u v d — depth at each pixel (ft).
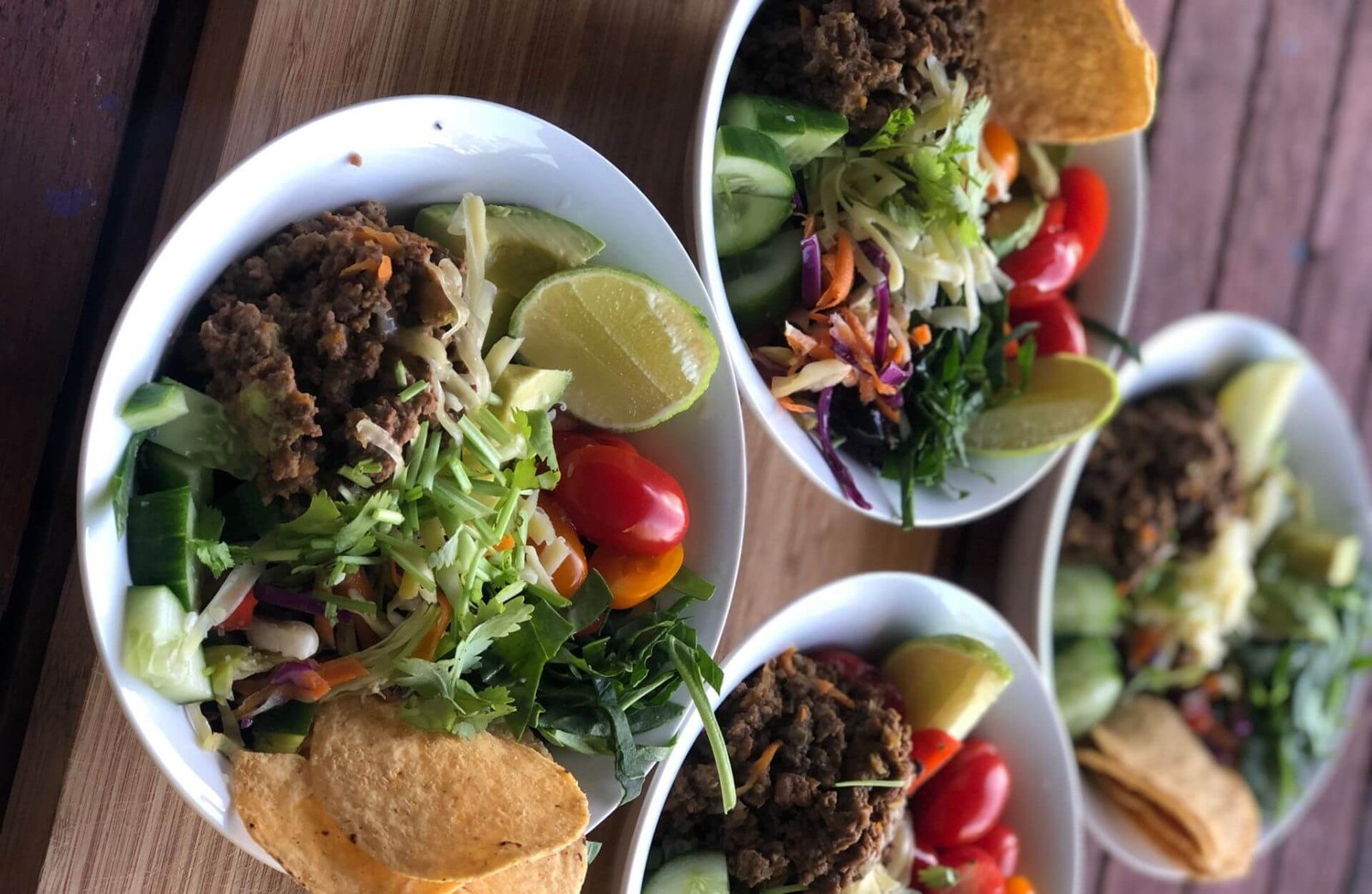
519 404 1.27
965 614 1.60
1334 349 2.25
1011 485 1.63
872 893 1.47
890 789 1.46
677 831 1.44
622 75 1.47
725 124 1.43
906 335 1.53
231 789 1.15
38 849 1.24
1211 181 2.05
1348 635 2.11
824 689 1.48
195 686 1.14
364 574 1.23
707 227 1.35
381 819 1.17
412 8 1.36
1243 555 1.97
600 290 1.30
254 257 1.20
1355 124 2.20
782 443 1.43
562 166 1.29
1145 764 1.89
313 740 1.19
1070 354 1.67
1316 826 2.30
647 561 1.33
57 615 1.28
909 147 1.49
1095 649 1.90
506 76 1.41
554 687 1.31
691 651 1.33
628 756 1.30
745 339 1.49
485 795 1.20
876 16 1.45
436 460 1.22
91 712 1.25
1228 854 1.89
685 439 1.38
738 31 1.38
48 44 1.29
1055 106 1.62
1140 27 1.95
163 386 1.12
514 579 1.25
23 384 1.29
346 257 1.20
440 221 1.27
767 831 1.44
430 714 1.22
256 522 1.18
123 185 1.35
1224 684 2.06
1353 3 2.17
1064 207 1.70
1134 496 1.90
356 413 1.18
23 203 1.29
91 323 1.33
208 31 1.34
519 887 1.23
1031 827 1.66
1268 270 2.14
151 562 1.13
